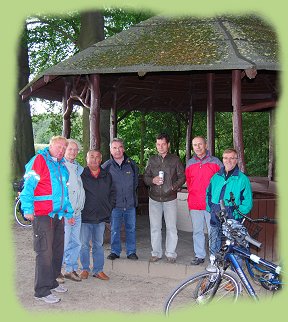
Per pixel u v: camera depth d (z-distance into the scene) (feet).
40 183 16.31
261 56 21.13
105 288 18.34
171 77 33.65
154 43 23.76
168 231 19.90
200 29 24.61
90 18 40.01
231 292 14.01
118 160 20.03
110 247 22.04
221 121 58.18
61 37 51.72
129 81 33.81
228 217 15.84
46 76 22.71
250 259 13.69
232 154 17.20
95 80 23.13
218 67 19.66
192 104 39.11
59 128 57.67
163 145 19.45
